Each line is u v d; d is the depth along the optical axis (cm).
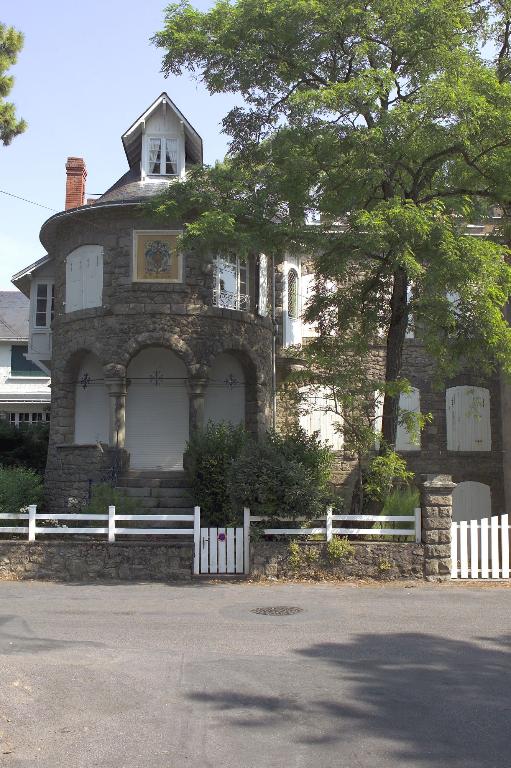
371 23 1436
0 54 1812
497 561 1375
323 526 1506
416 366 2380
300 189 1504
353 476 2303
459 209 1538
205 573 1382
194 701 689
